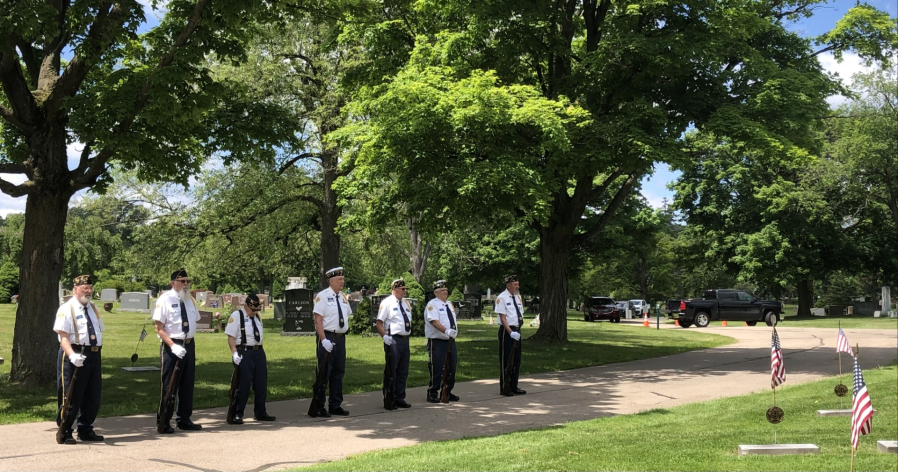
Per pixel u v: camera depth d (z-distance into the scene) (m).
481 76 15.21
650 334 29.03
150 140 12.50
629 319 53.09
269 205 27.75
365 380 13.09
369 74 19.77
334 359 9.86
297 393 11.66
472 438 8.00
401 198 17.47
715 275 77.88
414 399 11.39
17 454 7.32
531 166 15.23
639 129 15.52
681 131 17.39
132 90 11.54
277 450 7.55
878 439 7.45
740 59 18.62
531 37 17.38
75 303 7.95
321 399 9.62
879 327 34.50
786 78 17.06
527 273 48.53
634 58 16.14
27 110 12.23
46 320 12.19
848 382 12.67
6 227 57.22
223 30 12.34
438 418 9.55
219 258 29.84
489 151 15.37
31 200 12.36
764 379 13.78
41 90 12.59
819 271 47.03
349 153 19.05
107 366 14.75
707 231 50.53
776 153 16.19
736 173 46.47
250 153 15.07
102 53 12.77
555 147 15.48
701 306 38.09
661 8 16.69
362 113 17.20
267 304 57.41
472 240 49.28
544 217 15.52
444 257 50.06
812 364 16.56
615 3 18.14
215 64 24.45
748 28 17.45
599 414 9.79
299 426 8.99
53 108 12.25
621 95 17.09
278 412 10.06
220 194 26.89
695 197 50.44
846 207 46.34
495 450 7.09
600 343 22.77
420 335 25.38
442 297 11.20
